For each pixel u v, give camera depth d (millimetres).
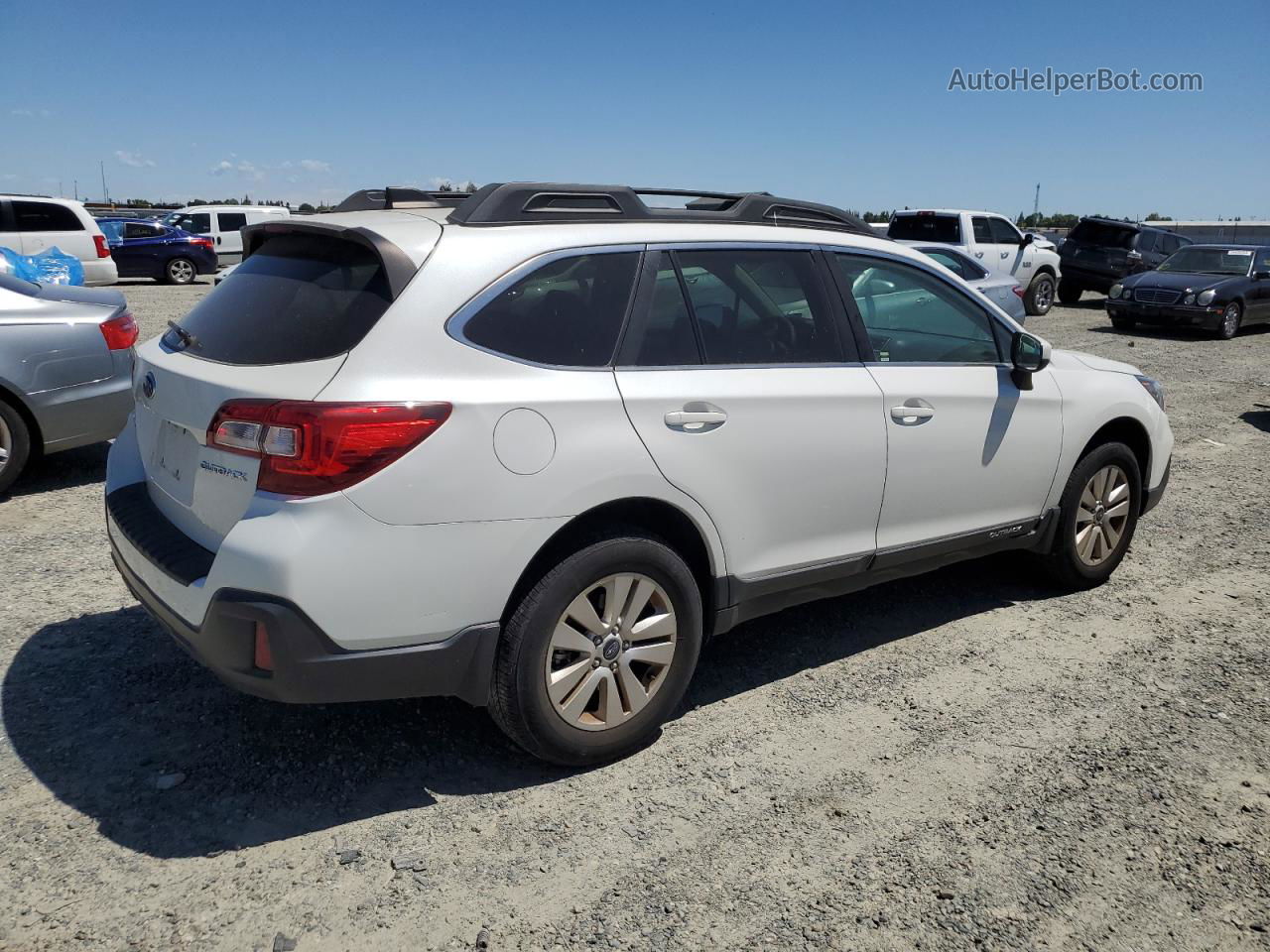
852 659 4289
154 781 3225
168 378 3242
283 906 2678
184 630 2971
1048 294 20219
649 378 3334
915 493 4109
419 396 2867
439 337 2969
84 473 6832
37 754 3352
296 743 3479
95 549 5309
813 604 4895
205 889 2738
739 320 3658
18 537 5469
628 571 3293
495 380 3016
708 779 3344
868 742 3604
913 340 4211
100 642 4188
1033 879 2861
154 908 2654
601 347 3277
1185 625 4715
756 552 3652
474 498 2936
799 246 3896
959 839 3037
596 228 3396
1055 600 5004
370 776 3301
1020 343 4379
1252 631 4652
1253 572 5449
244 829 3004
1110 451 4914
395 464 2816
